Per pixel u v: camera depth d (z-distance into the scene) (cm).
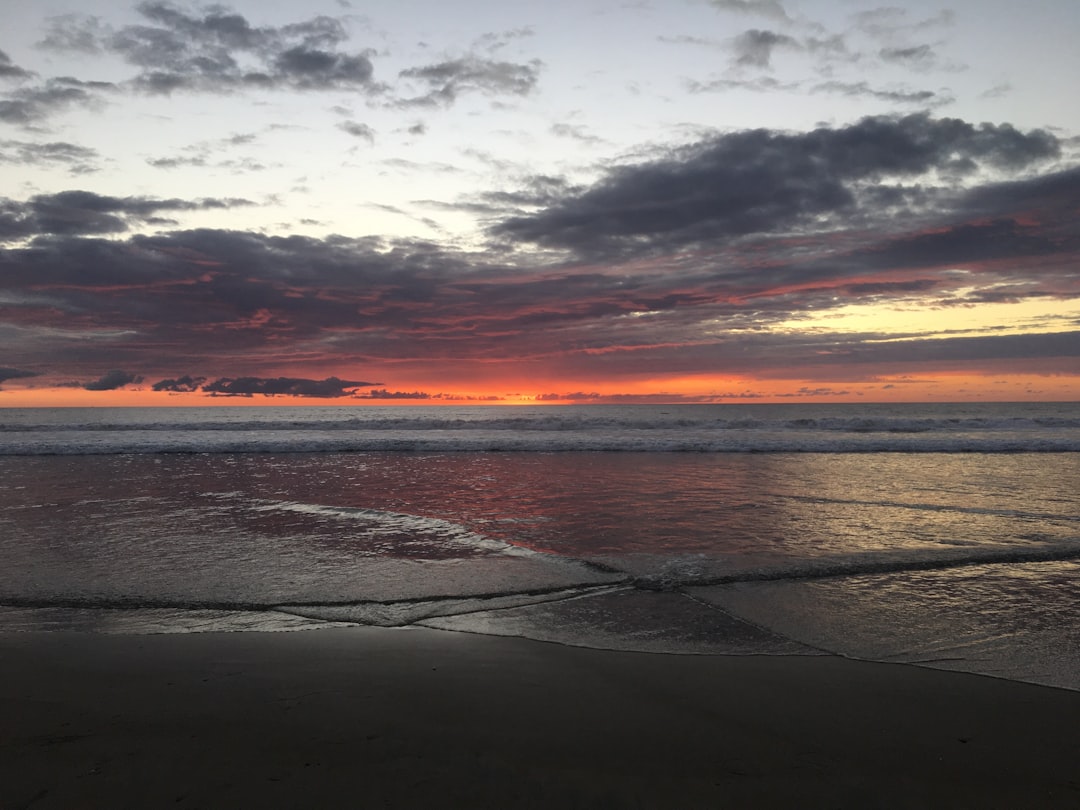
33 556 571
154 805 206
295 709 279
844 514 782
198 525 717
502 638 376
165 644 363
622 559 559
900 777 229
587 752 245
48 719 267
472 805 210
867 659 344
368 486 1055
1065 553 577
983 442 1891
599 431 2475
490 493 970
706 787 222
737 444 1850
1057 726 268
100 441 1938
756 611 424
